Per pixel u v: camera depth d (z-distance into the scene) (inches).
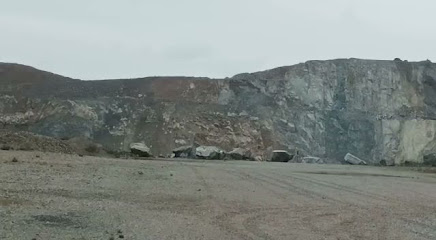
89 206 520.4
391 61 4407.0
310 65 4355.3
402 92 4261.8
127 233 394.3
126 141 3656.5
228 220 495.8
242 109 4106.8
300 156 3449.8
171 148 3590.1
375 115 4057.6
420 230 485.7
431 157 2918.3
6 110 3769.7
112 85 4323.3
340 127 4015.8
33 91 4050.2
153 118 3878.0
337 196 778.8
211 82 4389.8
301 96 4222.4
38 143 1541.6
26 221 408.5
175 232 413.1
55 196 571.8
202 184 852.0
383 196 812.0
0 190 578.6
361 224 510.6
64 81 4313.5
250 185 887.7
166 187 764.6
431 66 4394.7
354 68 4330.7
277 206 622.8
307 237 425.4
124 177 871.7
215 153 2773.1
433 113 4153.5
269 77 4360.2
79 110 3782.0
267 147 3730.3
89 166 1043.3
